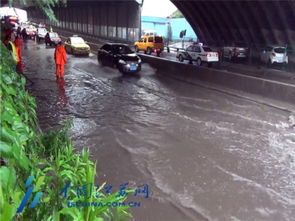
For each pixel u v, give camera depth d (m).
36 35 43.72
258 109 14.16
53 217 2.45
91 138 10.30
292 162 8.79
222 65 27.94
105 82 19.58
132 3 41.94
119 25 47.12
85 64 26.28
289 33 27.19
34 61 26.39
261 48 29.98
